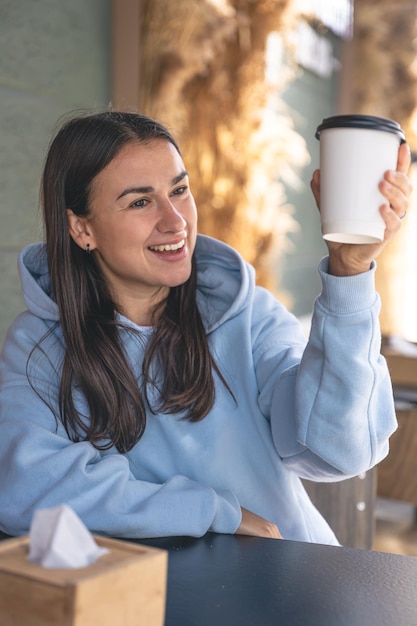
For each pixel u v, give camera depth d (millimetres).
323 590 923
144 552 692
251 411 1395
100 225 1312
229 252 1430
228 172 3242
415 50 4688
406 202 983
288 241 4824
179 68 2877
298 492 1468
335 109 6203
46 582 621
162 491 1183
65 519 663
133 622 660
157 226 1281
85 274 1384
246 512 1285
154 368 1371
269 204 3438
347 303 1135
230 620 835
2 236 2453
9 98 2430
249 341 1413
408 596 906
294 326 1490
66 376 1333
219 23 3016
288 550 1075
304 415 1223
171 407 1343
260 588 929
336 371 1171
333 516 2035
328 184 977
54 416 1326
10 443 1241
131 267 1307
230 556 1051
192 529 1146
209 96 3156
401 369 2434
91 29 2730
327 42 5785
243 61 3170
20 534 1179
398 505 3359
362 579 958
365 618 846
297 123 5387
